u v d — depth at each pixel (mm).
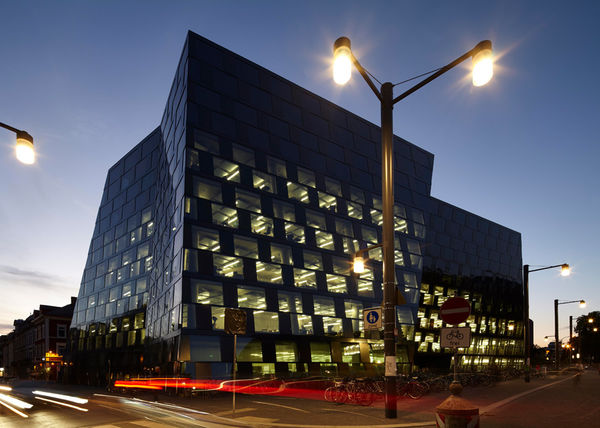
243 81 36156
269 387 27312
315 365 31516
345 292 36000
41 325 65125
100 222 50250
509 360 60125
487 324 57188
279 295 31672
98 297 46031
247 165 33844
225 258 29922
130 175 46906
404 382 20328
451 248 54469
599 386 28312
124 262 43469
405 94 12625
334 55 9039
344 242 37969
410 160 49375
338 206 39000
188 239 28719
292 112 38812
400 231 44406
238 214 31859
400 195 46094
